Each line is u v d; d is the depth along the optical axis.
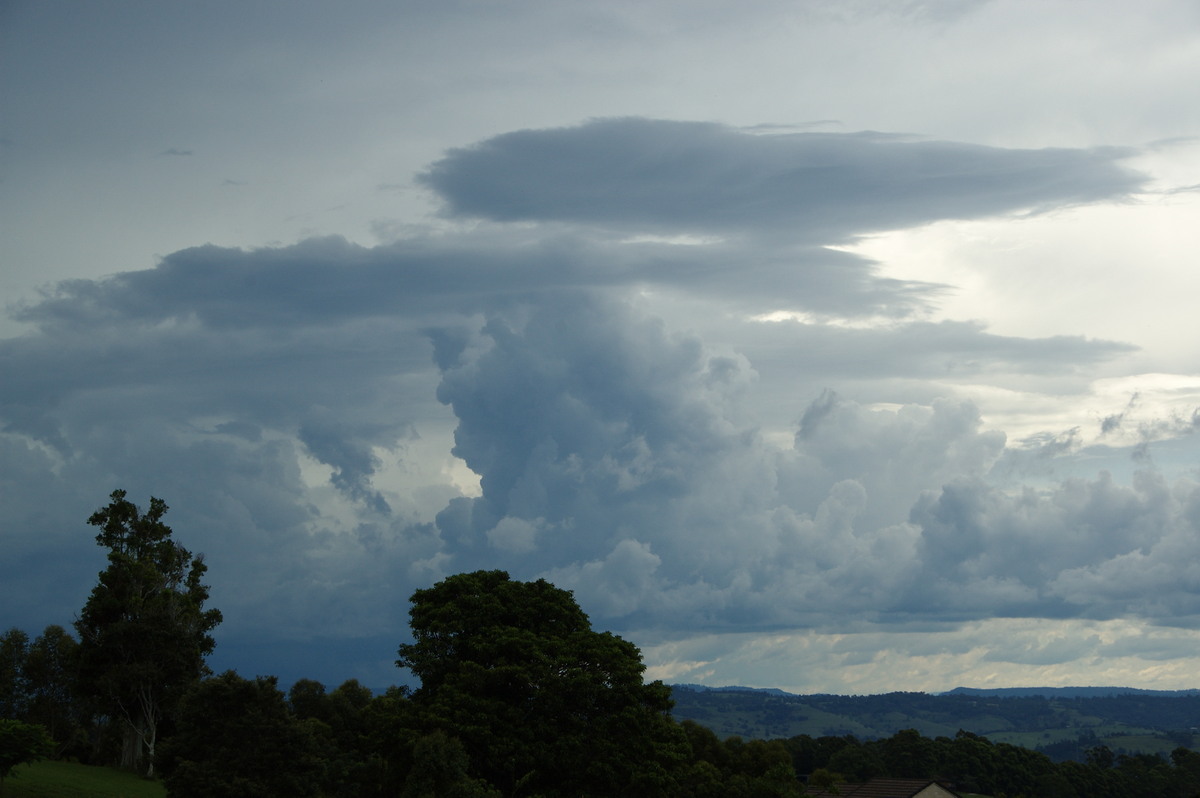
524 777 55.59
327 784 78.06
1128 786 164.88
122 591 91.88
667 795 59.00
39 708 102.94
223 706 60.78
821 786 102.56
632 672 60.19
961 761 159.25
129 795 72.19
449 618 62.53
